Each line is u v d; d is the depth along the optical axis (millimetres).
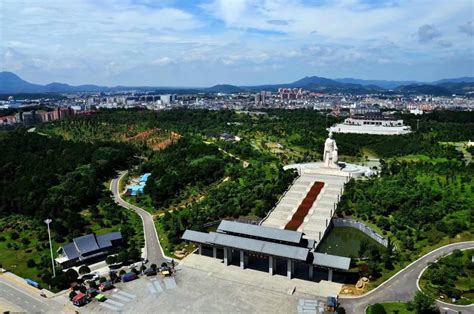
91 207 173000
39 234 147250
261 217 162250
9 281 117000
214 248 128875
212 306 101500
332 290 108188
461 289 104688
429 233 138000
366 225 153125
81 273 118750
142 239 145750
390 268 118188
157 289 110625
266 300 104125
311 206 169000
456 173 188625
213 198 177875
